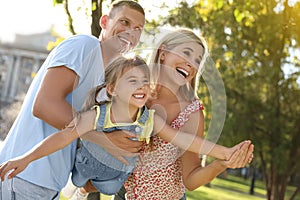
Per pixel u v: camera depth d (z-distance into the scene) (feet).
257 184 130.72
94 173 12.93
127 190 13.62
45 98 12.28
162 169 13.07
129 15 13.28
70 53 12.60
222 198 60.49
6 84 266.57
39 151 11.96
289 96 48.62
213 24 41.63
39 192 12.78
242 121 47.37
